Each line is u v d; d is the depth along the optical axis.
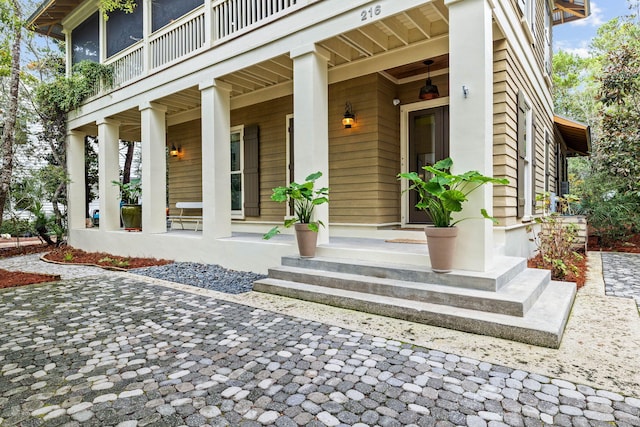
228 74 5.48
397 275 3.64
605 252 7.49
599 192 8.77
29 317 3.45
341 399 1.93
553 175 9.23
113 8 7.21
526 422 1.71
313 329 2.99
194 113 8.12
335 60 5.44
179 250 6.34
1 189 6.39
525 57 5.38
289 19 4.70
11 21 6.38
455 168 3.47
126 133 10.09
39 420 1.78
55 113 9.06
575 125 8.75
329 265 4.14
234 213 7.70
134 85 7.04
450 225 3.45
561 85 22.17
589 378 2.11
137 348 2.67
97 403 1.93
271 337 2.83
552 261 4.53
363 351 2.53
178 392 2.03
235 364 2.37
